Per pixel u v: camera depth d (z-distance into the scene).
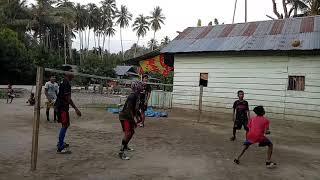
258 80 16.50
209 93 18.08
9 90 22.08
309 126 15.02
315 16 17.28
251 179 6.70
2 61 43.22
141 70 23.50
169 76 29.30
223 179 6.61
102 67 48.97
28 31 61.91
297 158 8.77
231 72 17.34
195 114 18.03
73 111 17.33
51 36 74.00
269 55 16.17
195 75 18.66
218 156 8.50
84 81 41.62
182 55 19.14
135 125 7.95
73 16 63.75
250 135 7.73
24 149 8.14
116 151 8.49
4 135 9.75
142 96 12.69
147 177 6.53
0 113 15.00
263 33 17.25
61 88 7.99
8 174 6.31
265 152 9.22
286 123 15.55
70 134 10.55
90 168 6.93
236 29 18.77
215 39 18.33
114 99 25.75
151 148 9.04
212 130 12.81
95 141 9.62
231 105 17.30
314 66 15.05
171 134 11.43
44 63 48.75
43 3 60.56
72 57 72.50
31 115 14.66
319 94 14.91
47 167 6.85
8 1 58.72
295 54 15.48
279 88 15.92
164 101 20.11
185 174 6.82
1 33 45.31
